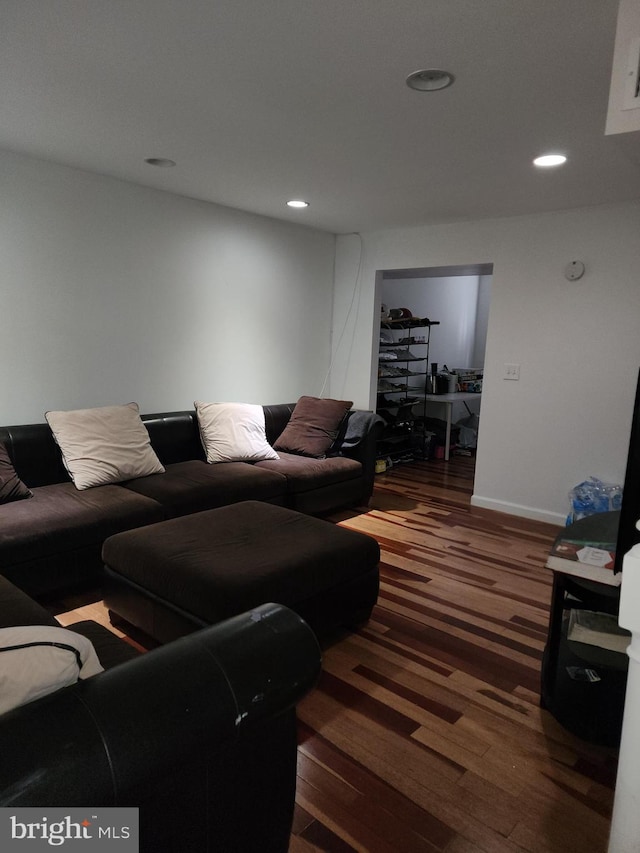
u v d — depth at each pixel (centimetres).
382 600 271
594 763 167
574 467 379
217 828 101
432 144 255
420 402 652
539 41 165
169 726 84
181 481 313
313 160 284
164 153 282
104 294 339
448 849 137
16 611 163
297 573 202
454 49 171
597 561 176
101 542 255
